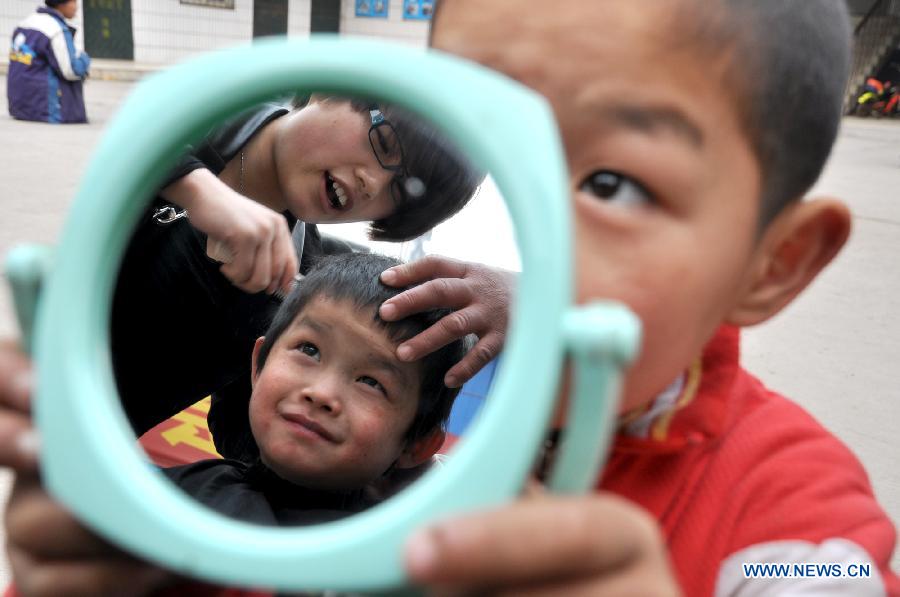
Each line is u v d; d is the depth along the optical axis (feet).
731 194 1.37
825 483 1.79
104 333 1.13
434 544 0.91
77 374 1.08
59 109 18.66
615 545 0.96
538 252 0.98
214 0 31.83
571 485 1.03
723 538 1.74
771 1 1.39
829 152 1.59
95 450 1.07
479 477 0.99
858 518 1.75
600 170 1.31
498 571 0.92
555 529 0.93
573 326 0.97
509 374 0.99
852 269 10.00
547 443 1.57
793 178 1.51
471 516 0.93
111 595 1.21
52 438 1.07
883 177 17.49
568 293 0.98
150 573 1.26
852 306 8.66
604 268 1.31
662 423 1.75
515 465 0.98
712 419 1.77
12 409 1.19
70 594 1.19
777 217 1.56
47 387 1.07
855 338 7.73
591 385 0.97
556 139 1.02
